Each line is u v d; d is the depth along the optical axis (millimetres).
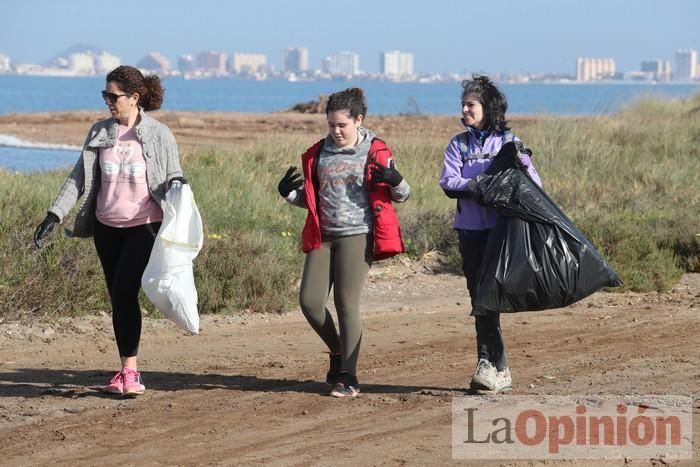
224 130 82750
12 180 32281
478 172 16953
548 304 16578
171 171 16969
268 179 41031
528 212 16469
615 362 19859
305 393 17578
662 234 32812
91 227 17219
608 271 16641
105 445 14477
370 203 16969
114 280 16922
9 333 21750
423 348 21625
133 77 16719
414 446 14383
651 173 45094
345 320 17125
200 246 16734
